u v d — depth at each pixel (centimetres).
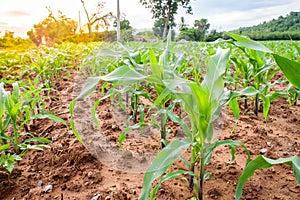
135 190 151
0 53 803
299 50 220
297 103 342
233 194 147
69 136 225
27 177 165
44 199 144
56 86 459
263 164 101
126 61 207
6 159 158
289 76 104
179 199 143
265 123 269
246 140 219
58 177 165
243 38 116
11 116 179
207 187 154
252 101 335
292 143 214
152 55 155
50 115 184
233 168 173
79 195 148
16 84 205
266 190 150
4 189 152
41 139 184
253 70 277
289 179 161
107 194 147
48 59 463
